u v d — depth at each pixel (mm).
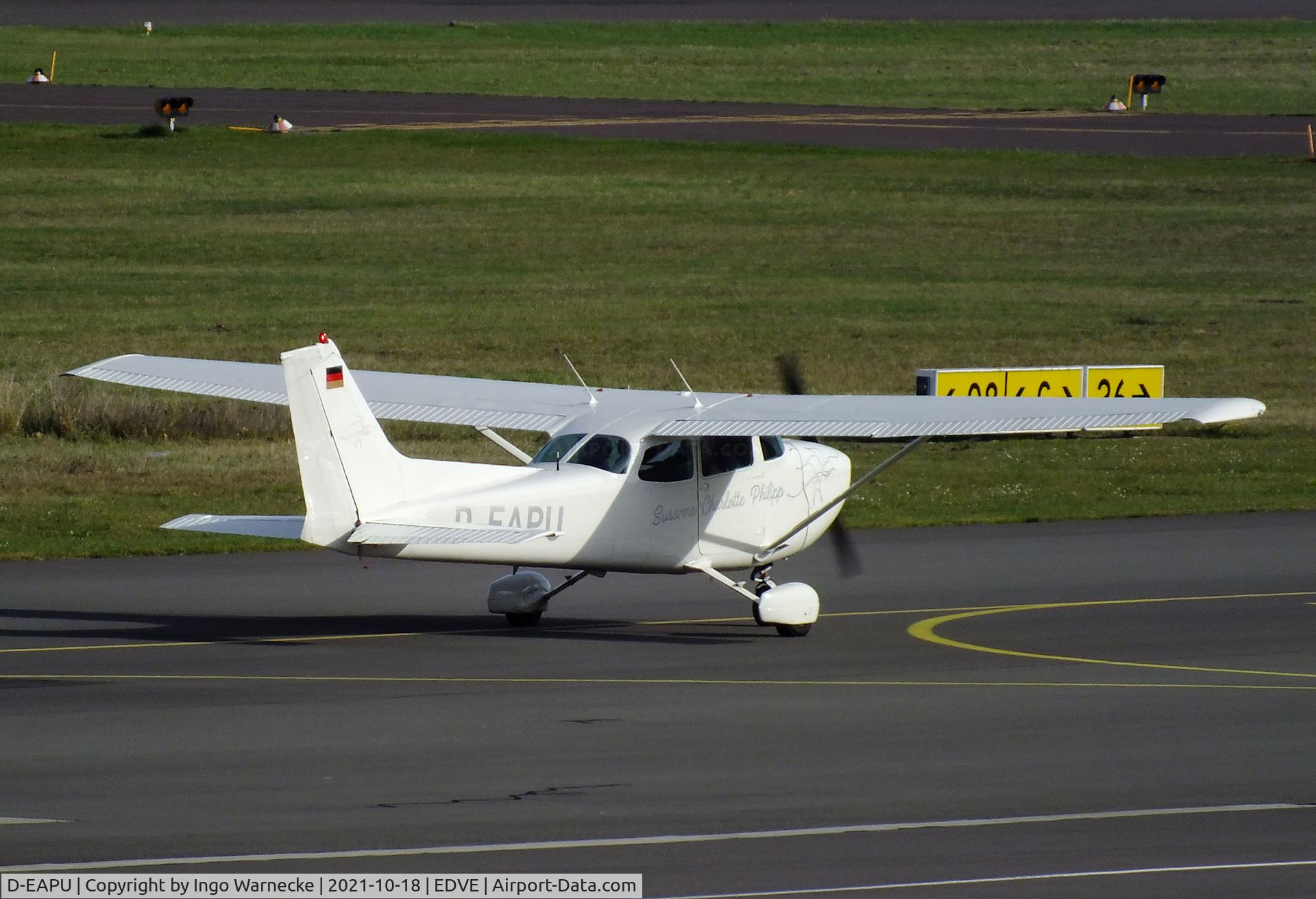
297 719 43656
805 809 35500
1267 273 177000
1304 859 32438
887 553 75812
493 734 42125
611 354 140250
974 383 111625
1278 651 54531
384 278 169375
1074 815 35312
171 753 39906
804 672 50719
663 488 55562
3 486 88312
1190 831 34219
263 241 183375
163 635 56062
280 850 32469
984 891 30359
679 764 39219
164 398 118500
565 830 33875
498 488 52750
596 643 55500
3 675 49250
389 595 65125
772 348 143625
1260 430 115812
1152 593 65812
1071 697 47094
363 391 60969
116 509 83688
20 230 182500
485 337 145125
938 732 42688
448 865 31625
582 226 193500
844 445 110562
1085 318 157250
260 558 73750
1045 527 83500
